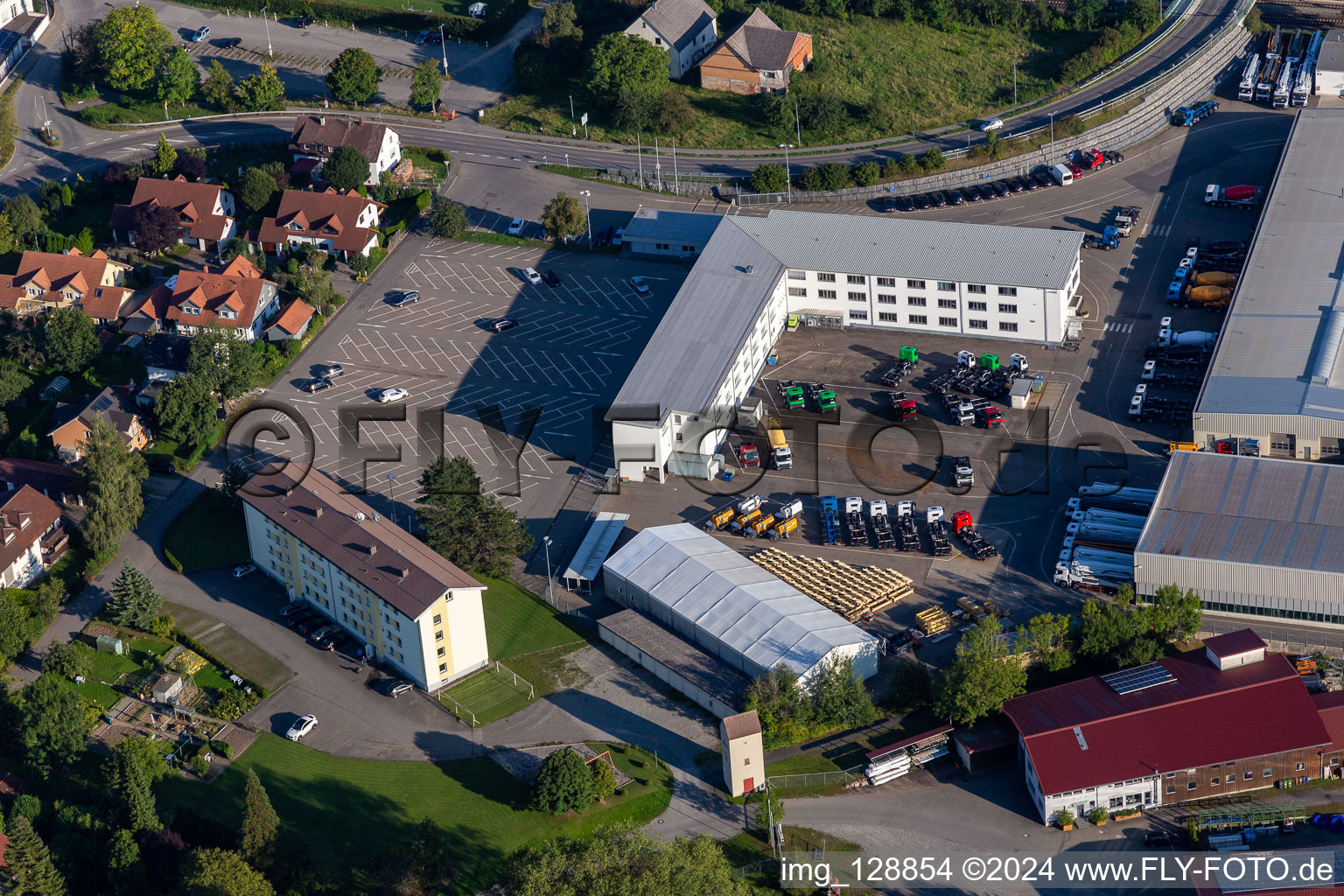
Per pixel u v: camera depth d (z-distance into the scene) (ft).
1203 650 583.17
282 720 596.70
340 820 552.41
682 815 550.36
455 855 537.24
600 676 612.70
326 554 620.49
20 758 584.40
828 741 576.61
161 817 538.47
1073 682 579.07
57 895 510.58
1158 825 537.65
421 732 588.50
